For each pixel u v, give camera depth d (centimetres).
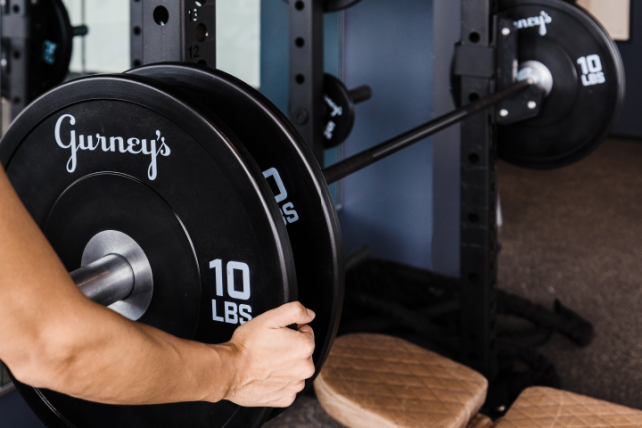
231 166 61
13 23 218
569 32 163
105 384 49
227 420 67
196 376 56
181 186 65
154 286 70
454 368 138
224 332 67
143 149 66
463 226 160
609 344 215
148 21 81
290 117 167
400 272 242
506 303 217
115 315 49
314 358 76
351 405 123
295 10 160
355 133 253
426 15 229
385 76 241
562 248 307
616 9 513
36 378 46
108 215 71
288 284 62
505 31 156
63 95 68
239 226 63
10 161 75
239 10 256
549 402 128
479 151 155
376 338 151
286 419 172
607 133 167
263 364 61
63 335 45
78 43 371
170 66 72
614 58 158
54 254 46
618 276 272
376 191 257
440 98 235
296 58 163
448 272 258
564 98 169
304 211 71
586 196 396
